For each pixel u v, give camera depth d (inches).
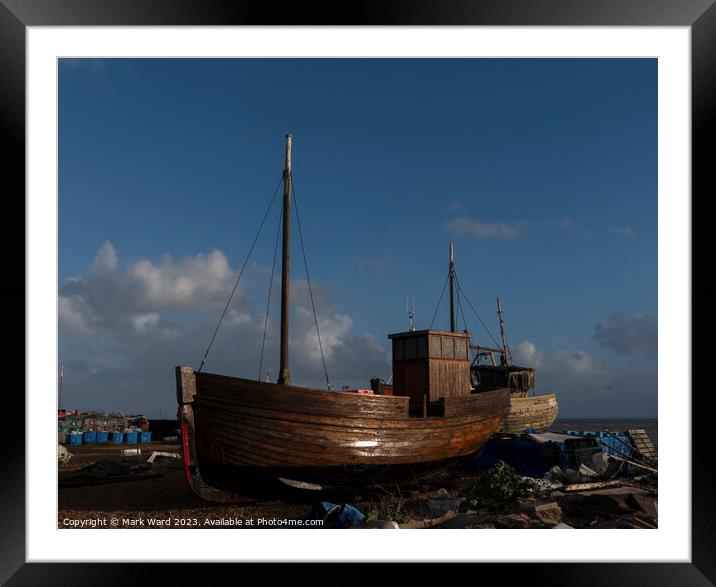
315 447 422.6
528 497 396.8
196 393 415.2
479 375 1283.2
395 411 465.7
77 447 1109.7
